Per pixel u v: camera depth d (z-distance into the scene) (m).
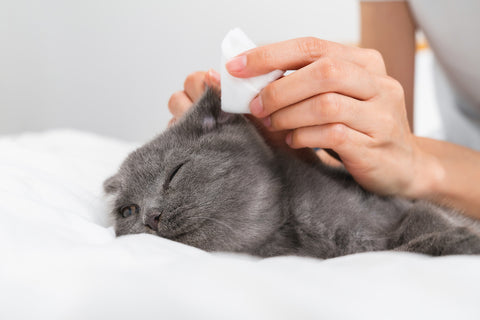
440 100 0.98
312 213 0.56
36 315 0.39
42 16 1.41
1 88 1.32
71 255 0.43
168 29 1.47
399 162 0.59
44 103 1.44
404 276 0.42
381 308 0.39
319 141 0.55
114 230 0.55
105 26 1.48
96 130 1.52
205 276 0.41
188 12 1.46
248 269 0.42
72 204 0.56
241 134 0.59
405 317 0.39
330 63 0.53
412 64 0.87
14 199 0.50
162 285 0.40
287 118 0.55
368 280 0.41
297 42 0.54
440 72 0.96
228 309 0.39
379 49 0.87
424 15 0.81
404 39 0.86
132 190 0.57
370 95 0.55
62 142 0.88
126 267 0.43
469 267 0.43
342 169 0.63
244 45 0.55
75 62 1.47
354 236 0.55
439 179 0.63
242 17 1.44
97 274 0.41
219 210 0.54
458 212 0.60
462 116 0.92
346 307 0.39
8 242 0.44
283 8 1.43
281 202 0.57
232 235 0.54
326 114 0.54
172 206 0.54
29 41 1.39
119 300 0.39
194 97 0.69
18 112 1.38
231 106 0.56
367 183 0.59
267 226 0.56
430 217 0.54
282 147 0.61
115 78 1.50
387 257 0.46
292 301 0.39
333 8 1.42
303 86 0.53
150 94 1.51
